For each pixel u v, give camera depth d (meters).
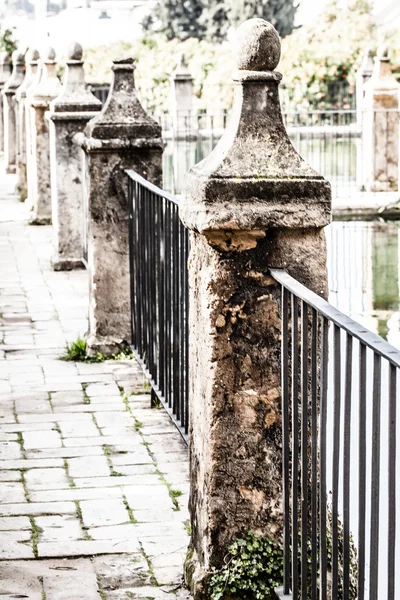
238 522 4.97
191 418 5.26
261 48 4.64
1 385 8.88
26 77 21.59
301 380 4.75
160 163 9.48
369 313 13.27
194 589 5.02
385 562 6.26
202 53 38.94
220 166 4.63
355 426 7.89
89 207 9.60
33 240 16.59
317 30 39.59
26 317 11.49
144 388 8.75
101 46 43.25
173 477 6.74
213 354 4.83
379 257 16.83
